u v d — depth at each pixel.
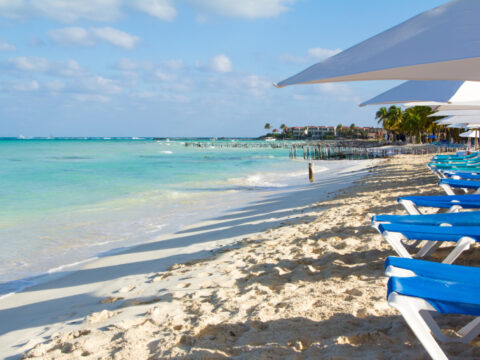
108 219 10.06
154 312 3.62
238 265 5.08
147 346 2.89
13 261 6.61
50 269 6.18
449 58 1.76
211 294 4.00
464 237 3.15
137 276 5.43
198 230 8.52
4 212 10.86
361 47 2.36
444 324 2.63
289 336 2.71
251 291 3.85
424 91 4.27
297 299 3.39
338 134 164.50
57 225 9.35
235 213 10.59
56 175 20.55
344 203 9.60
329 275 4.06
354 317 2.90
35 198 13.35
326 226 6.78
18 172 21.69
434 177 13.16
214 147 90.25
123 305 4.11
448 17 2.13
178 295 4.12
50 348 3.21
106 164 29.56
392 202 8.59
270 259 5.07
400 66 1.91
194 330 3.02
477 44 1.78
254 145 100.75
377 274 3.89
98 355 2.86
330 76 2.18
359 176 19.05
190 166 29.47
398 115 83.12
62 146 69.00
